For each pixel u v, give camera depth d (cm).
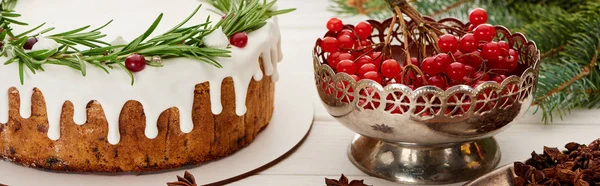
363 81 55
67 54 57
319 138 65
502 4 80
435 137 56
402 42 64
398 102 55
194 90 58
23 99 57
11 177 58
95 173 59
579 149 58
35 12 63
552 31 72
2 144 60
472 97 54
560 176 55
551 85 66
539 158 57
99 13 63
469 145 60
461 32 59
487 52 57
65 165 59
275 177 60
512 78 55
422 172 58
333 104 58
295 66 77
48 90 56
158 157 59
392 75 56
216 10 65
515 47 63
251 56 60
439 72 56
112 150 58
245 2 65
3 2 63
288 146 63
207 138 60
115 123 57
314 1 92
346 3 79
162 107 57
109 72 56
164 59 57
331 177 60
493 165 60
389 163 59
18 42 57
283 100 70
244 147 63
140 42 57
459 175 58
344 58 58
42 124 58
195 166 60
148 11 64
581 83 67
